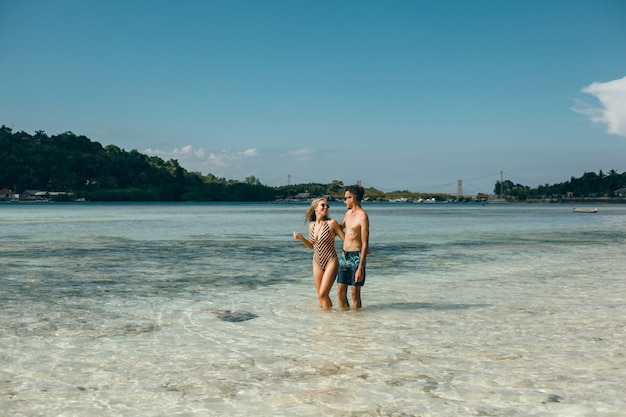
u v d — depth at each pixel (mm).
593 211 100312
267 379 5402
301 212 100312
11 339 6992
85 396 4941
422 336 7168
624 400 4832
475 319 8289
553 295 10555
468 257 18266
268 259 17469
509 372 5625
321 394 4980
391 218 66000
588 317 8453
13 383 5293
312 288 11398
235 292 10844
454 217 70375
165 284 11961
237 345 6723
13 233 31766
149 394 4988
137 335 7234
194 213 89812
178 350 6488
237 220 57062
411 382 5309
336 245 24500
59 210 112500
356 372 5625
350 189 8945
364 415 4496
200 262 16500
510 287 11586
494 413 4531
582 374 5562
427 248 21984
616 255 18938
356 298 9102
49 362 5988
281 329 7582
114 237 28406
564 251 20547
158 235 30234
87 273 13805
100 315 8562
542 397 4906
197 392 5039
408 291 11047
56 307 9219
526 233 33031
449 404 4734
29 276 13227
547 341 6922
